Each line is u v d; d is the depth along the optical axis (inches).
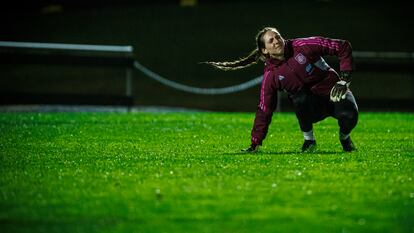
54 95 1427.2
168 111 1503.4
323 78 732.7
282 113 1392.7
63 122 1154.7
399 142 893.8
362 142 892.6
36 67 1957.4
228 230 452.4
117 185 578.2
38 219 479.2
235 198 531.2
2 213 494.0
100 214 490.3
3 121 1163.3
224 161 701.3
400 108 1472.7
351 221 471.2
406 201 522.3
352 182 585.6
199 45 2172.7
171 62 2015.3
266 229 454.3
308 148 783.1
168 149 813.2
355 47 2144.4
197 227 459.8
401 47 2155.5
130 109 1465.3
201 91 1750.7
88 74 1902.1
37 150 802.2
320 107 749.9
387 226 458.9
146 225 464.8
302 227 458.3
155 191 554.9
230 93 1772.9
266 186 570.3
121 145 855.1
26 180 602.9
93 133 990.4
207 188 563.8
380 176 612.7
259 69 1953.7
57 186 576.7
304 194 542.3
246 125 1124.5
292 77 733.3
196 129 1059.9
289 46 728.3
